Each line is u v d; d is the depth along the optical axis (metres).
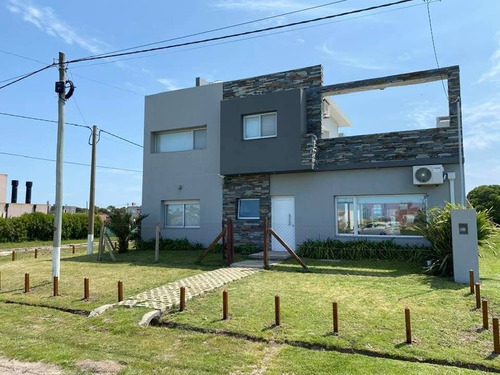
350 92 15.27
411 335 5.91
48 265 13.88
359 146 14.35
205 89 18.05
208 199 17.56
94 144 18.92
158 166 18.91
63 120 11.40
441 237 10.60
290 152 14.98
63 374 5.00
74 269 12.65
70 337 6.37
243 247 15.73
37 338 6.36
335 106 18.72
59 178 11.19
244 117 16.36
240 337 6.16
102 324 6.95
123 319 7.08
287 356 5.36
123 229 17.36
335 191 14.80
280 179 15.88
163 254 15.99
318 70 15.59
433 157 13.20
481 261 13.32
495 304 7.32
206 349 5.70
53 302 8.52
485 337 5.82
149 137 19.23
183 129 18.75
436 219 11.02
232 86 17.41
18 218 25.55
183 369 5.04
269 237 16.00
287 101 15.19
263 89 16.62
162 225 18.67
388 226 14.01
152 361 5.31
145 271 11.84
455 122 13.01
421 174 12.99
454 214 9.70
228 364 5.15
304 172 15.40
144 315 7.16
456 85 13.05
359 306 7.40
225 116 16.48
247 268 11.88
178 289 9.11
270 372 4.87
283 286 9.21
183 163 18.30
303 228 15.26
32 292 9.55
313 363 5.10
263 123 16.00
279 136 15.23
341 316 6.84
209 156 17.69
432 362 5.12
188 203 18.36
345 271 11.15
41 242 25.38
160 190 18.75
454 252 9.60
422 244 13.21
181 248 17.39
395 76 13.86
